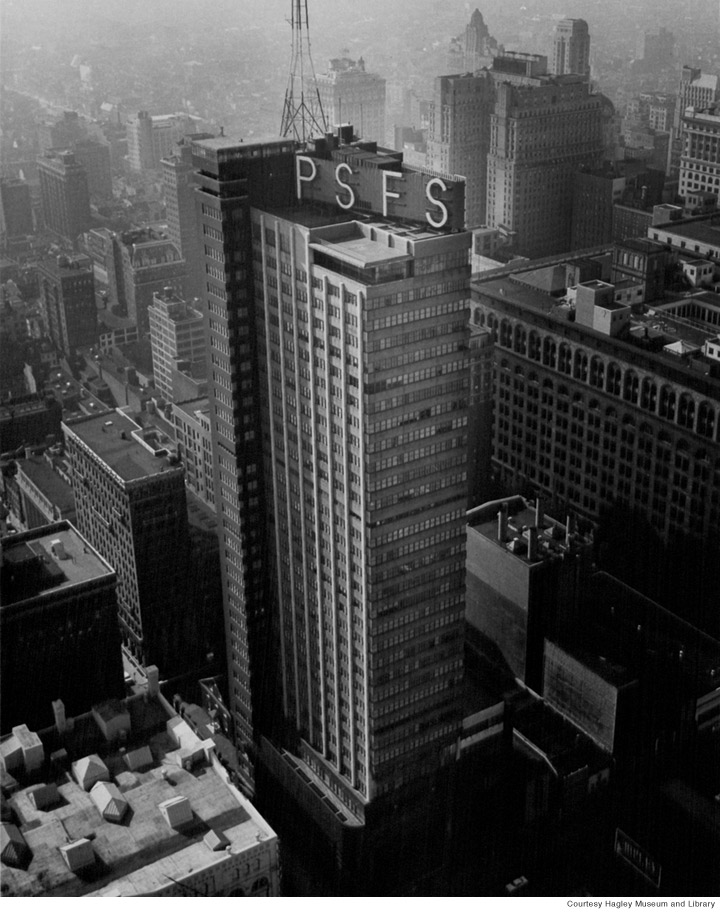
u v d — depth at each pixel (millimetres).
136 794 198875
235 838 189625
